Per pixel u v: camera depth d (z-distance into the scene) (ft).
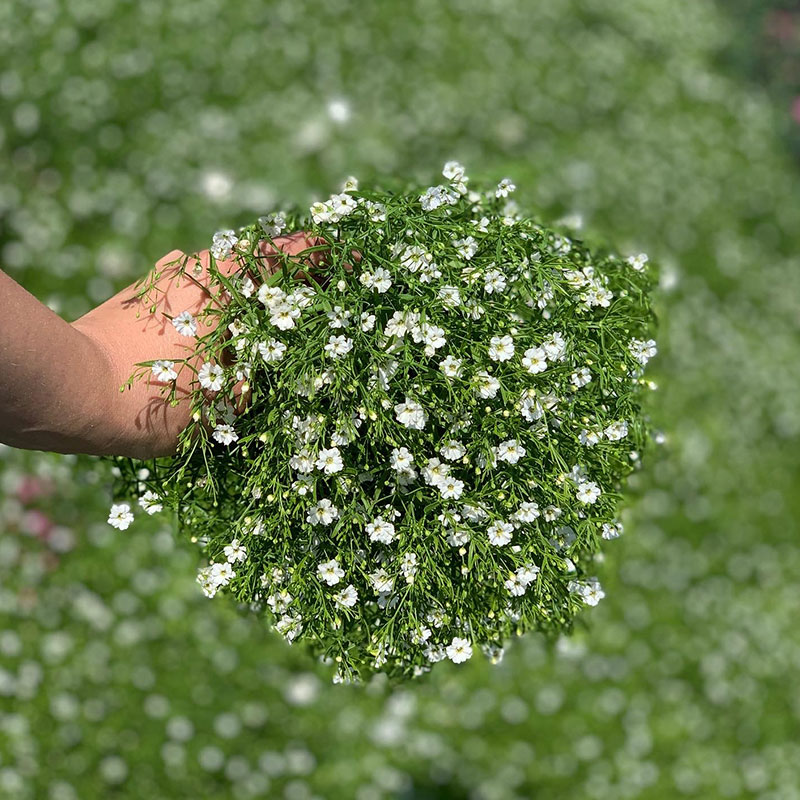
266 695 4.17
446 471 2.57
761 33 7.00
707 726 4.56
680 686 4.62
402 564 2.57
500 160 5.63
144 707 4.07
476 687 4.35
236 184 4.99
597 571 2.92
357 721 4.21
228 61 5.35
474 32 6.01
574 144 5.86
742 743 4.58
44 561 4.17
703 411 5.30
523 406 2.59
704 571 4.93
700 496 5.09
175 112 5.13
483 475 2.62
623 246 3.03
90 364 2.48
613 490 2.78
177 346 2.57
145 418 2.54
